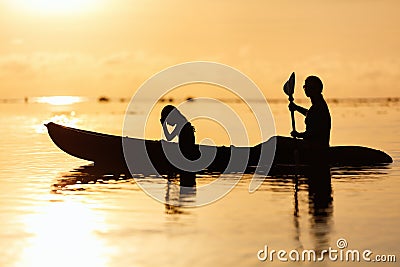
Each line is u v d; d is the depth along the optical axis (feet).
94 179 59.06
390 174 60.90
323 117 65.00
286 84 65.05
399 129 121.19
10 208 45.55
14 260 33.88
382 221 41.42
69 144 70.08
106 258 34.12
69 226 40.32
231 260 33.68
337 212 44.24
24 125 136.67
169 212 44.68
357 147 68.33
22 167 66.85
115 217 43.09
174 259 33.83
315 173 62.13
